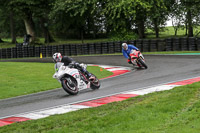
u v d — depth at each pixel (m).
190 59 26.58
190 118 7.46
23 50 47.81
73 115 9.23
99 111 9.48
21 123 8.95
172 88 12.32
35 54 47.16
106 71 24.33
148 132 6.68
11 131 8.14
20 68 28.53
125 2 42.50
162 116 7.93
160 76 17.66
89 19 68.75
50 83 19.47
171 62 25.69
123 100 10.90
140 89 13.39
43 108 11.29
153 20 48.38
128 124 7.47
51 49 45.62
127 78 18.41
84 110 9.83
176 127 6.92
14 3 57.31
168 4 47.34
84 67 14.27
